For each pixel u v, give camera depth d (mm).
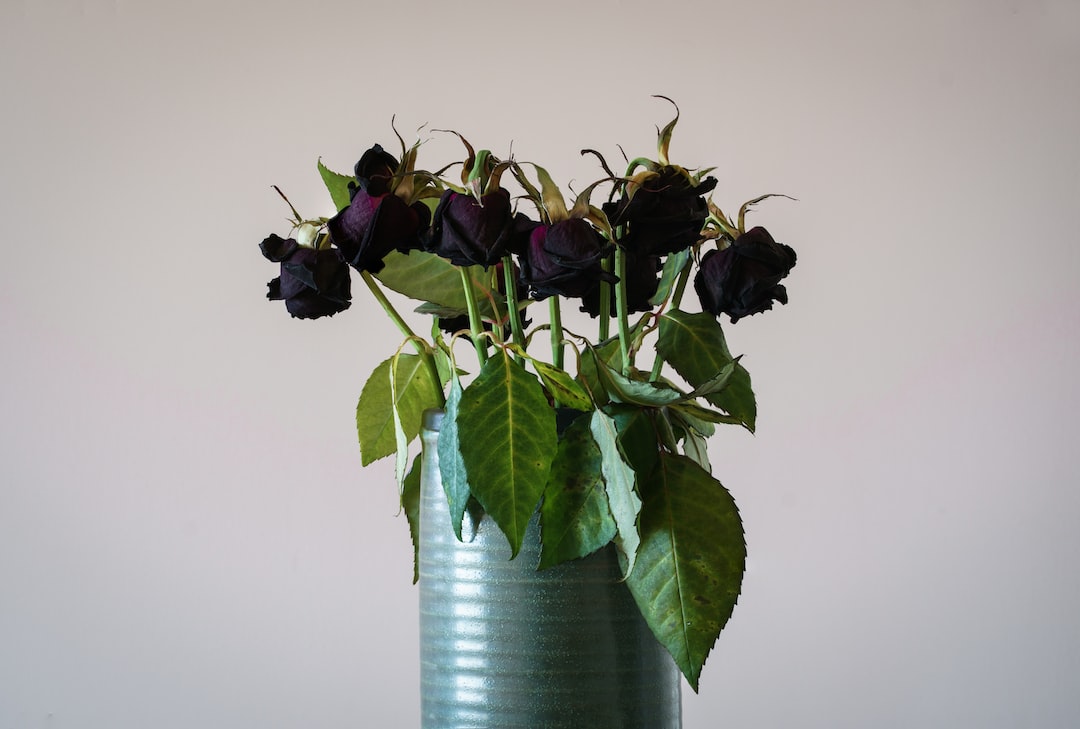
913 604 1526
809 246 1518
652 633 772
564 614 754
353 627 1511
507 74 1491
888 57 1507
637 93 1492
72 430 1493
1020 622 1521
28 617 1485
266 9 1490
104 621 1492
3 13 1481
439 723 774
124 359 1498
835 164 1513
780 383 1528
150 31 1489
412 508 862
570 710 751
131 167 1493
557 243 720
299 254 773
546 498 752
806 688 1526
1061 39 1498
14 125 1482
